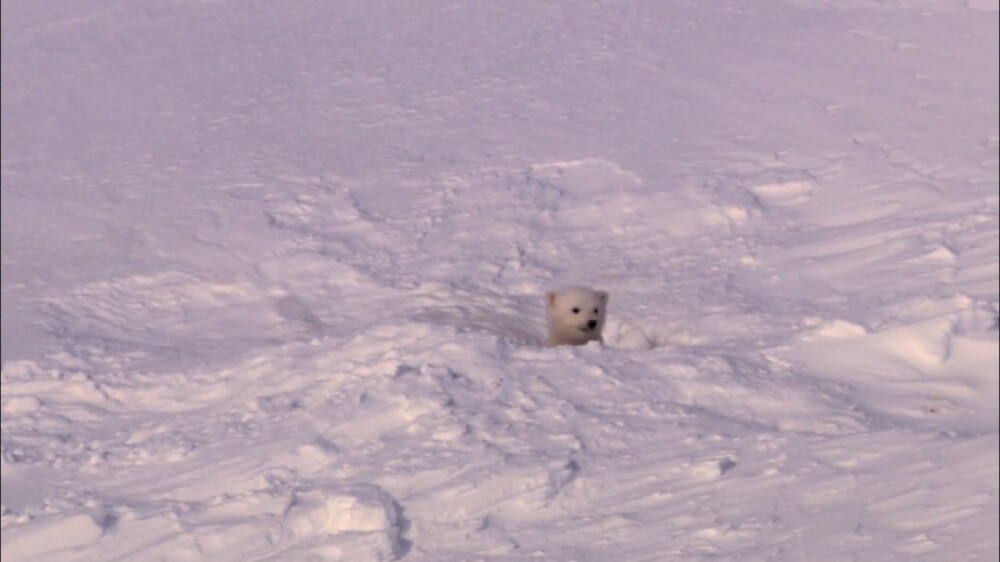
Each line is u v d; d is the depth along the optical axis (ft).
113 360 79.66
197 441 62.90
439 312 81.56
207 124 144.97
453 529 47.65
